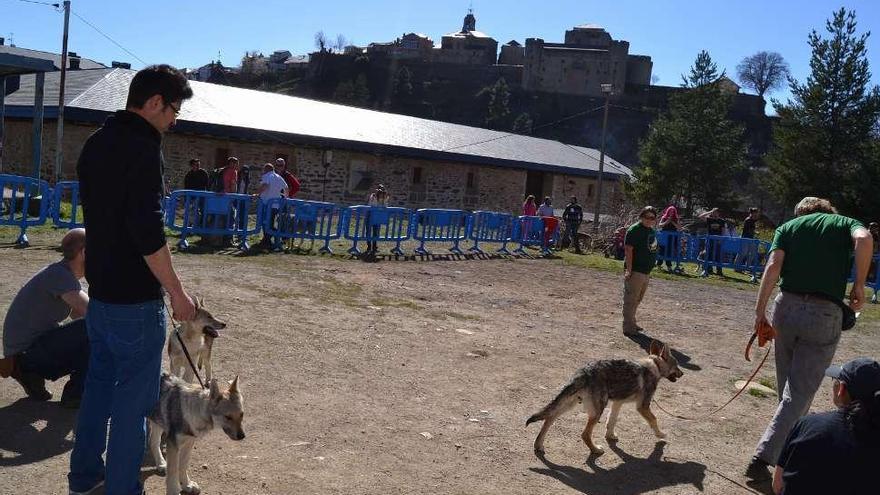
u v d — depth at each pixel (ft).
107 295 11.90
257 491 15.17
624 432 21.79
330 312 32.35
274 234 50.19
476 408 22.13
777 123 151.64
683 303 48.29
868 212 137.39
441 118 391.04
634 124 362.74
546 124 369.09
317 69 435.94
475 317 35.45
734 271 74.08
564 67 383.24
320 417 19.72
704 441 21.75
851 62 140.67
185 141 86.53
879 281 62.08
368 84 416.05
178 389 14.12
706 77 166.30
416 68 424.87
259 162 93.40
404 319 32.83
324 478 16.16
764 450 18.52
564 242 79.10
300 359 24.72
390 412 20.83
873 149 138.51
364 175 104.68
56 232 45.50
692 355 32.89
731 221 88.33
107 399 12.66
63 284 17.75
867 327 45.80
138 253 11.89
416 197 111.04
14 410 17.80
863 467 10.37
